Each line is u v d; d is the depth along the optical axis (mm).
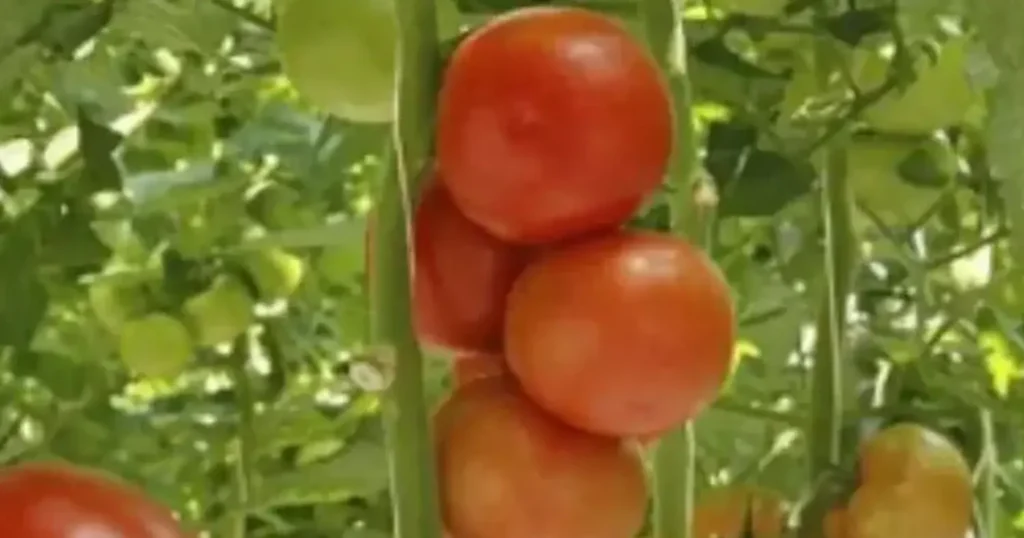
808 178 946
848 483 935
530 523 705
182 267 1181
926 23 1034
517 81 680
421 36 712
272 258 1238
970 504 926
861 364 1105
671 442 744
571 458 702
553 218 687
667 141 700
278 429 1334
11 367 1055
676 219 744
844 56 1003
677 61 749
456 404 721
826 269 974
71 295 1176
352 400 1345
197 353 1267
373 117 777
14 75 896
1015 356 1228
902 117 1002
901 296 1204
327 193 1266
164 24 1130
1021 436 1144
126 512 678
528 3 839
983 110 1041
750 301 1216
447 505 719
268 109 1204
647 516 870
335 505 1408
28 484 670
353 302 1331
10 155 1110
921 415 1007
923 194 1079
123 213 1197
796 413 1151
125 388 1347
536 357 690
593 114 678
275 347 1298
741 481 1121
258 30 1170
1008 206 793
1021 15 783
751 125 941
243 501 1255
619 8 846
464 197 696
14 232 928
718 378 695
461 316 730
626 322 677
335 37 759
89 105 1071
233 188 1217
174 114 1230
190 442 1318
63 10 894
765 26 970
